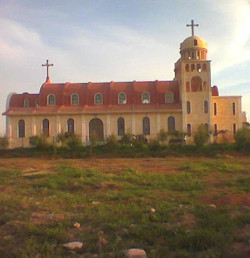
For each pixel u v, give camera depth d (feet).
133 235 30.22
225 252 25.35
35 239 29.19
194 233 28.89
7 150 148.56
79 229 32.60
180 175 68.59
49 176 67.82
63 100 195.21
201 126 162.61
